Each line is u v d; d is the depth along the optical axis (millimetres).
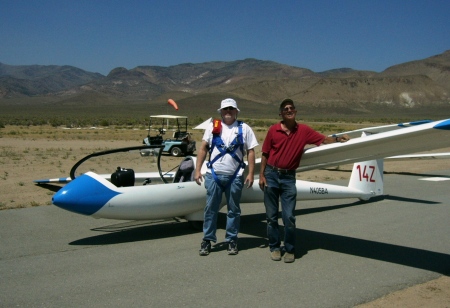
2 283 5211
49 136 36188
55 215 8555
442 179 14094
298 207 9578
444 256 6324
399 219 8484
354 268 5805
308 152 6262
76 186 6660
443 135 5266
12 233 7301
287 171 5961
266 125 72125
